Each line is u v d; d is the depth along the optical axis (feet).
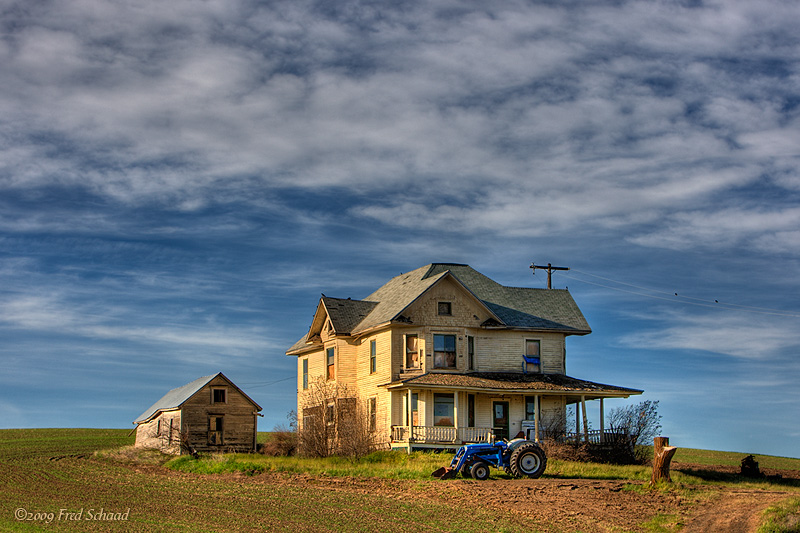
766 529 80.38
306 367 181.16
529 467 113.09
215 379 180.14
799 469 167.73
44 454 179.93
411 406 143.33
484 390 143.74
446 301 154.40
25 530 83.82
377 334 157.28
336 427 153.48
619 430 145.69
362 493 105.60
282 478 122.72
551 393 147.43
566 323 163.94
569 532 81.97
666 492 100.89
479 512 91.35
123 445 205.57
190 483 121.08
